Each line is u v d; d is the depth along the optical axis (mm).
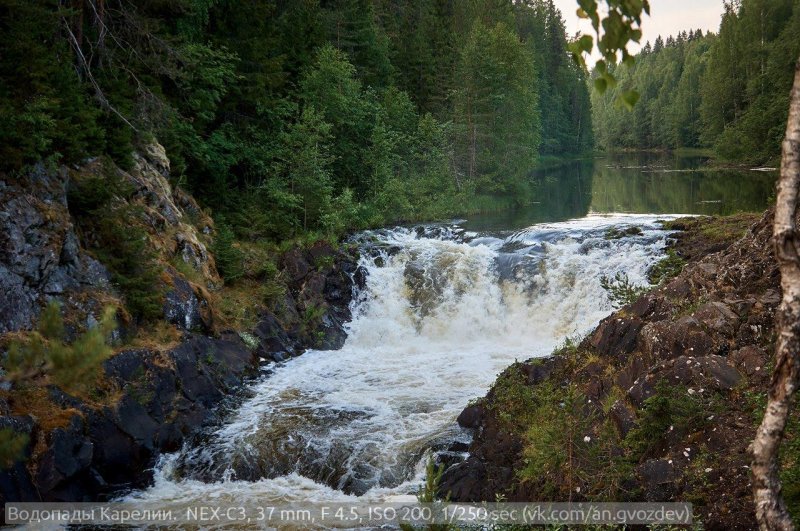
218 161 21391
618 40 4305
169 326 13969
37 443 9867
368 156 29641
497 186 40156
